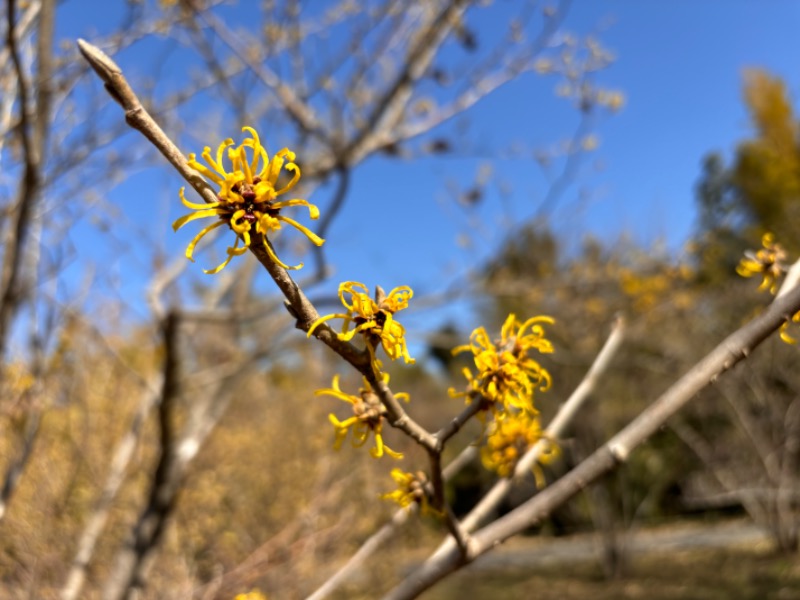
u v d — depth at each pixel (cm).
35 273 278
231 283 467
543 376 113
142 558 348
